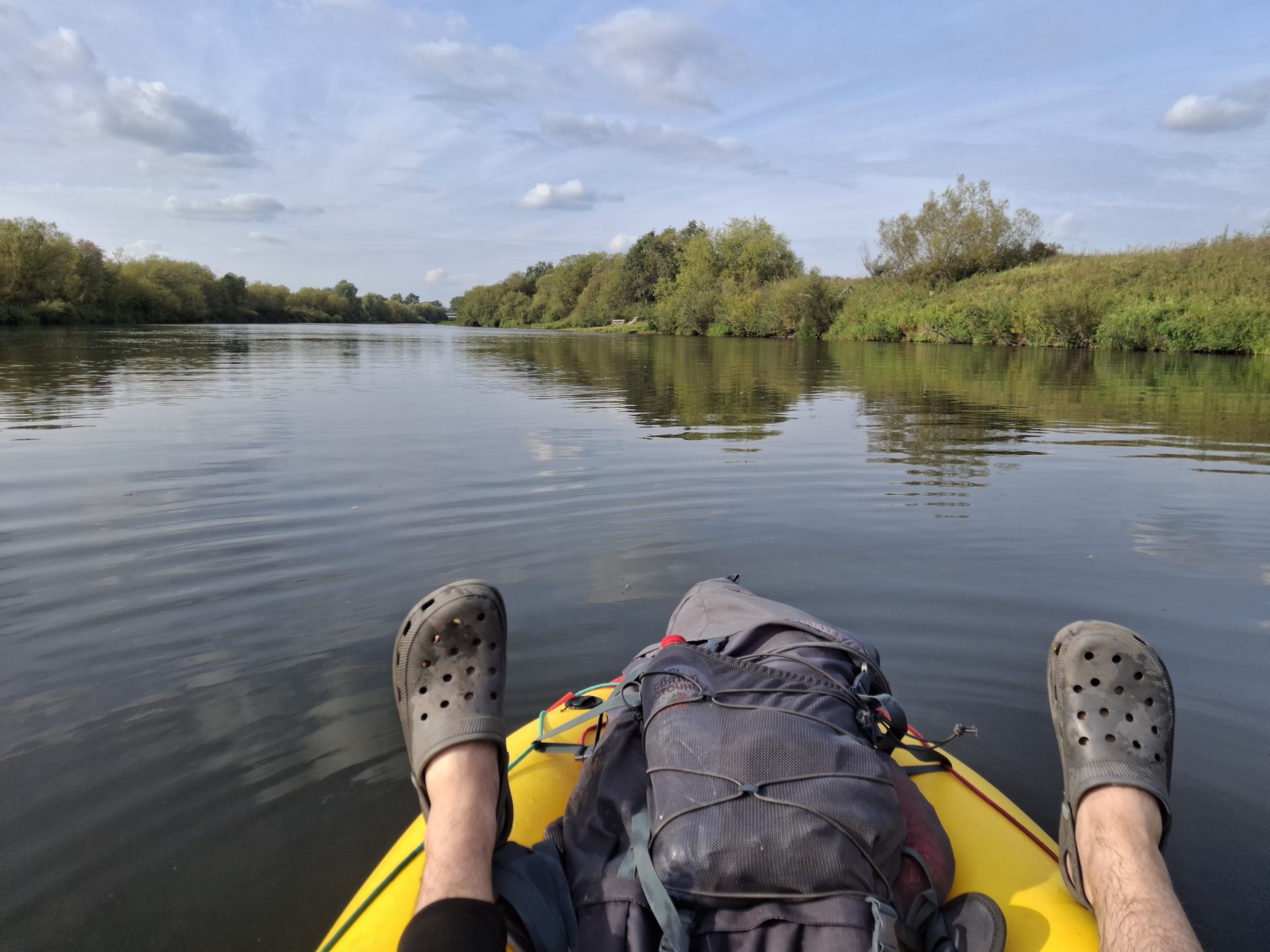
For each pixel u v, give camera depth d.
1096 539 4.14
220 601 3.25
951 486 5.38
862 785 1.37
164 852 1.83
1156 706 1.49
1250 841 1.86
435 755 1.46
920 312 28.30
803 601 3.30
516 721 2.37
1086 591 3.42
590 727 1.97
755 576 3.57
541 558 3.80
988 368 16.20
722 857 1.28
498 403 10.02
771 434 7.52
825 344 28.50
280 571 3.59
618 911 1.32
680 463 6.08
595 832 1.49
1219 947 1.56
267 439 6.98
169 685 2.58
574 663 2.73
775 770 1.36
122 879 1.75
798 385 12.69
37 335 27.86
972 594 3.38
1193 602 3.30
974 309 26.03
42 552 3.82
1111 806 1.41
